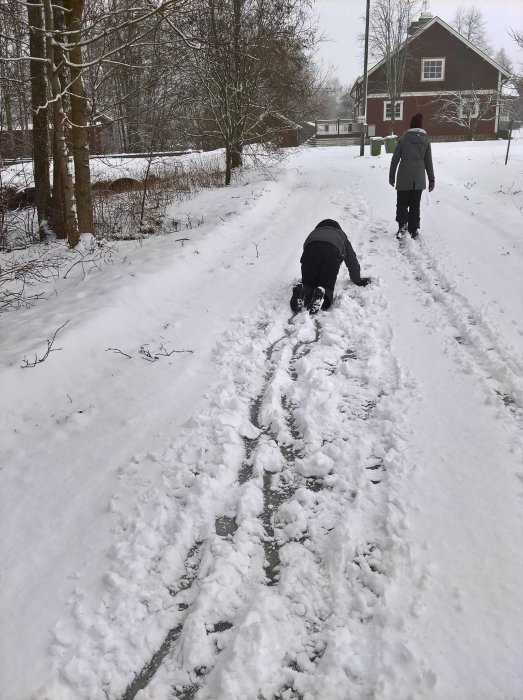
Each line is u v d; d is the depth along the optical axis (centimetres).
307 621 222
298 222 963
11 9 797
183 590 245
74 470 329
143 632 226
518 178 1323
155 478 316
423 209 989
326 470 309
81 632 225
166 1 623
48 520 290
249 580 246
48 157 1002
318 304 528
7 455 344
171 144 1342
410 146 765
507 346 423
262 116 1473
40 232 1014
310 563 249
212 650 216
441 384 382
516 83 2320
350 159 2145
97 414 386
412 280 605
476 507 268
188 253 726
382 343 455
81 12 750
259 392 407
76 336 464
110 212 1070
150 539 270
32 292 662
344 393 384
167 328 530
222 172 1596
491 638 204
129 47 734
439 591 225
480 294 539
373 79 3606
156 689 203
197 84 1295
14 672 211
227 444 336
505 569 233
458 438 321
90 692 204
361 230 862
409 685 191
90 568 258
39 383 406
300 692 196
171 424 368
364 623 217
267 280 649
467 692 187
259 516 285
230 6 1244
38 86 959
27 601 242
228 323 534
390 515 266
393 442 322
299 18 1408
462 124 3541
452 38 3491
